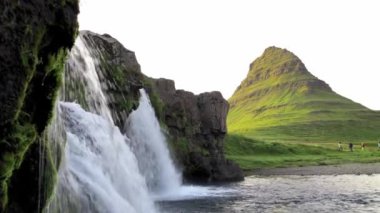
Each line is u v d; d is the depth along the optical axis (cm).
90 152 2983
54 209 2023
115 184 3331
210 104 6931
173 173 5697
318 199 4644
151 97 5600
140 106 5125
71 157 2731
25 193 1371
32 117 1316
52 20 1273
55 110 1584
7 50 1131
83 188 2533
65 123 2936
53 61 1329
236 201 4441
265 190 5453
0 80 1120
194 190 5388
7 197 1280
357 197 4828
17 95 1152
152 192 5100
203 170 6356
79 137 2986
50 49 1316
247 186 5928
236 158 10062
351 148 14625
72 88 3434
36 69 1278
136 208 3544
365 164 10144
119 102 4575
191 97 6725
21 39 1162
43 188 1449
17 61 1149
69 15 1324
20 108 1175
